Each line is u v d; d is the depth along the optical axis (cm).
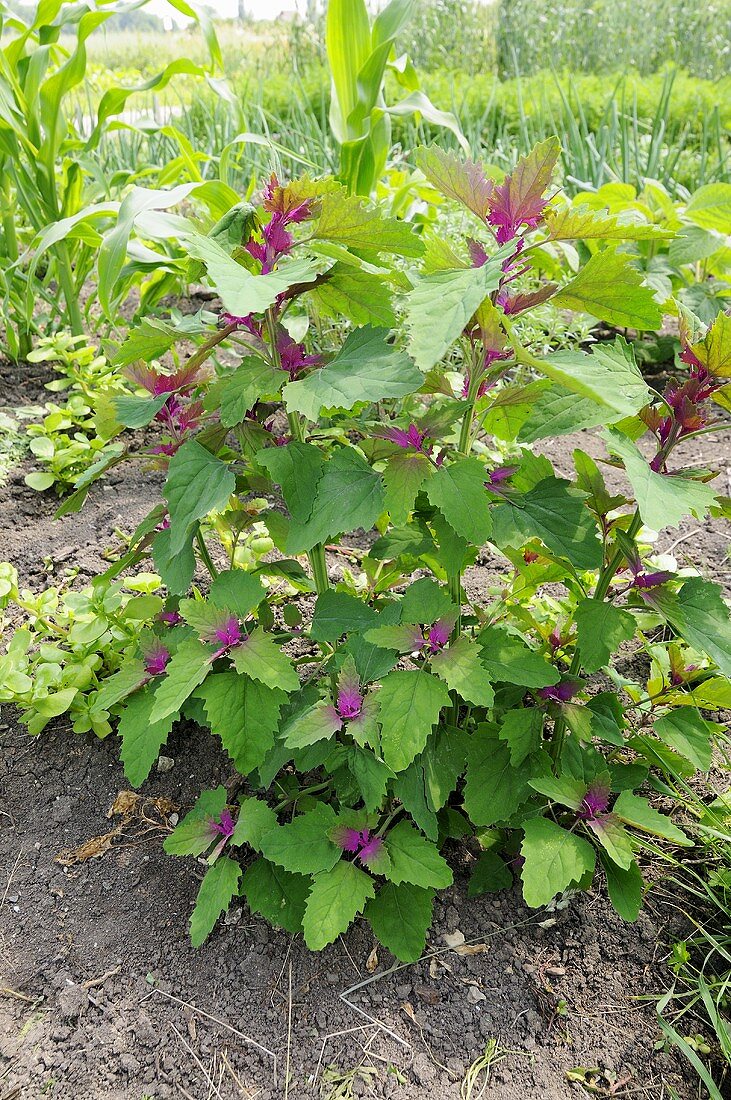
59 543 104
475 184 53
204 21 128
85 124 228
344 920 54
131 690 67
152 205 101
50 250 130
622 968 62
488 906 66
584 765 65
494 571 98
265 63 315
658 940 64
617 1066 57
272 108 272
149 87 130
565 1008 60
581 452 62
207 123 190
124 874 70
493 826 69
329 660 67
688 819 72
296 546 55
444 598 58
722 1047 56
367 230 54
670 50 394
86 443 114
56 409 116
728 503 57
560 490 59
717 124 187
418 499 62
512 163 186
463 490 52
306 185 53
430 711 53
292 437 63
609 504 62
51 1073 57
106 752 80
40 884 69
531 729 61
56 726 82
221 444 66
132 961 63
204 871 70
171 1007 60
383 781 57
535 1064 57
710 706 67
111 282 100
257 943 65
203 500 56
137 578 83
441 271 48
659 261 139
